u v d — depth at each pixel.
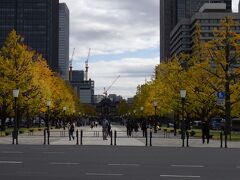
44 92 69.19
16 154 23.91
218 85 50.69
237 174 15.98
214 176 15.36
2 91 59.19
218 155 24.53
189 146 34.12
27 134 58.19
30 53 62.75
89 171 16.44
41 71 80.69
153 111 84.00
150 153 25.53
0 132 58.00
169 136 54.41
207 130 39.44
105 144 35.84
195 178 14.78
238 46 48.31
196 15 143.38
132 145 34.72
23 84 59.75
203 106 54.47
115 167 17.81
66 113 108.62
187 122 61.59
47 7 199.25
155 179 14.44
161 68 75.38
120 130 86.31
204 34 138.88
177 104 58.69
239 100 48.97
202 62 51.22
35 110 67.44
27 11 199.25
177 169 17.34
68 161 20.08
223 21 48.94
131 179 14.41
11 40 61.94
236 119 79.25
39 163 19.11
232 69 56.06
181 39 164.88
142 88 113.94
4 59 61.06
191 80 53.88
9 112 62.12
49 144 35.16
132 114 144.38
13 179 14.13
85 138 47.78
